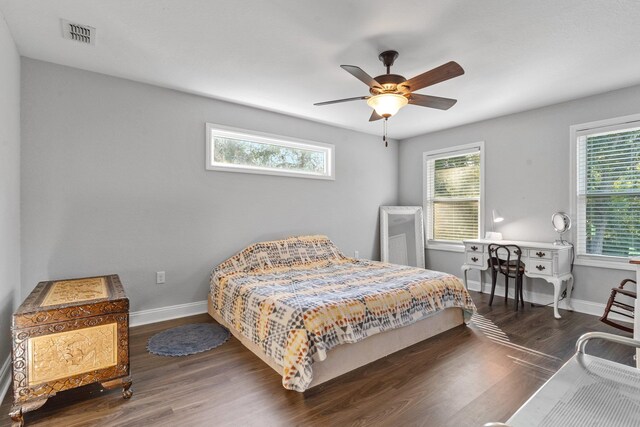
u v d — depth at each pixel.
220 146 3.89
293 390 2.16
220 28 2.36
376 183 5.50
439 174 5.31
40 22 2.29
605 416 0.93
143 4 2.09
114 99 3.17
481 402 2.02
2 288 2.19
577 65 2.93
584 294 3.76
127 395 2.07
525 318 3.57
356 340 2.38
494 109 4.15
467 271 4.89
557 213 3.83
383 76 2.40
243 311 2.86
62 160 2.93
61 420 1.86
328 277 3.38
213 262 3.77
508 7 2.10
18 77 2.67
